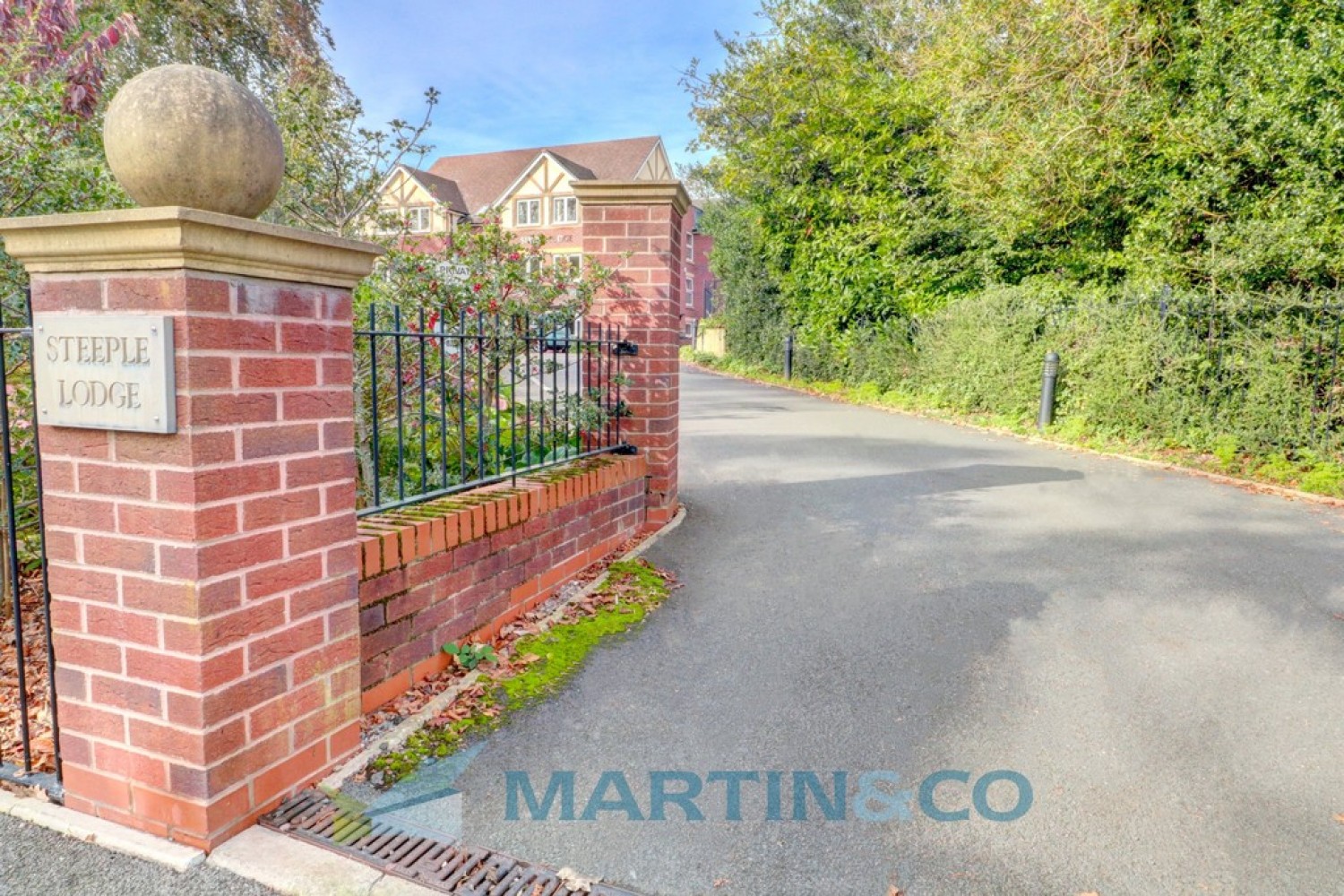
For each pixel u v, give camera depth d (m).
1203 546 5.46
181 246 1.93
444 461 3.73
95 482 2.16
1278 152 8.44
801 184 16.25
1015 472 8.06
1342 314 7.43
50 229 2.04
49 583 2.27
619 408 5.76
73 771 2.32
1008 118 11.16
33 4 4.45
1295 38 8.50
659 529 5.89
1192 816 2.48
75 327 2.11
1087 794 2.60
